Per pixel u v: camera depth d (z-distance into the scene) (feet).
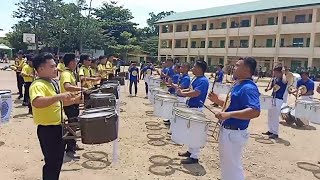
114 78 42.22
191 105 21.81
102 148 22.84
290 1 144.66
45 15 184.75
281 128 33.50
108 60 47.60
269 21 149.69
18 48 199.31
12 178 16.97
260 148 25.52
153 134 27.66
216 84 43.39
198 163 20.83
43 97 12.63
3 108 21.36
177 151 23.07
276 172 20.34
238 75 14.06
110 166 19.42
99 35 192.85
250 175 19.51
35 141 23.61
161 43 205.26
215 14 168.76
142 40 238.89
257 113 13.15
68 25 182.80
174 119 17.07
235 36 160.76
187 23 186.70
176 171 19.21
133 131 28.45
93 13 226.58
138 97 52.65
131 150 22.74
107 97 19.35
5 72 96.94
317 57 129.18
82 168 18.83
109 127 13.73
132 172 18.66
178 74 35.12
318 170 21.07
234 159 14.08
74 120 15.11
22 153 20.85
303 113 24.88
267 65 149.89
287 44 143.02
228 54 163.32
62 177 17.33
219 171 19.60
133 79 54.60
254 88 13.52
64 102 15.52
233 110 13.89
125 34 220.43
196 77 22.12
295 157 23.67
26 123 28.94
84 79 25.98
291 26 136.98
